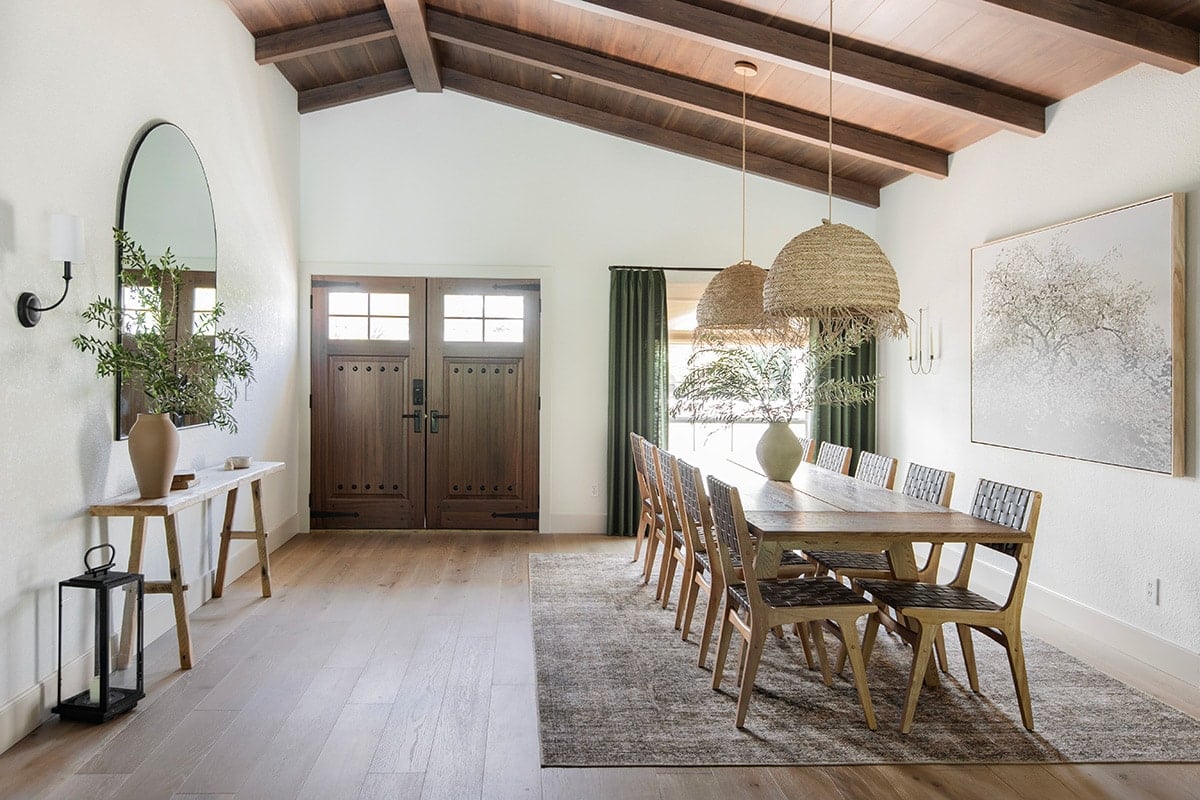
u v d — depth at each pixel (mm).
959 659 3682
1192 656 3375
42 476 2889
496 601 4535
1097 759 2697
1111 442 3793
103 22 3268
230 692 3203
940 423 5488
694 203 6477
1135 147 3705
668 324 6500
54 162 2932
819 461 5402
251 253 5160
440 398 6418
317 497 6387
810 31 4055
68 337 3043
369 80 6180
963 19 3658
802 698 3209
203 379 3709
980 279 4902
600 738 2828
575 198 6453
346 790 2451
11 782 2473
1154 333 3518
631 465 6383
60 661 2871
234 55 4824
